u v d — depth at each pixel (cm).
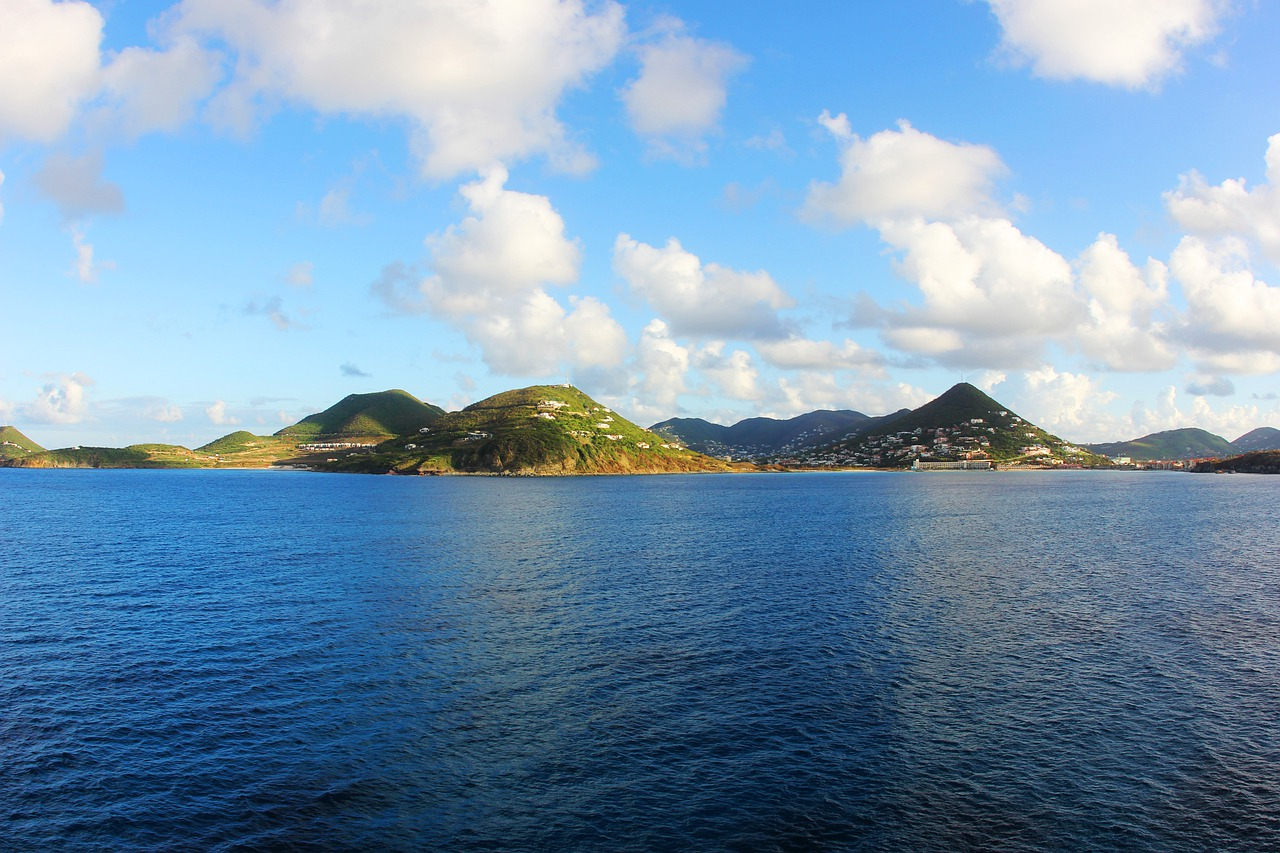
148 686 3578
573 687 3591
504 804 2514
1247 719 3247
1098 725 3175
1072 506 16562
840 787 2634
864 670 3869
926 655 4131
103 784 2622
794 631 4631
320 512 13912
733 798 2558
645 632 4588
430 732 3062
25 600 5453
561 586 6091
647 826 2386
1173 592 5956
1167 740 3031
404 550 8338
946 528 11319
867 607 5322
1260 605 5459
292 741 2970
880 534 10388
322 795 2562
